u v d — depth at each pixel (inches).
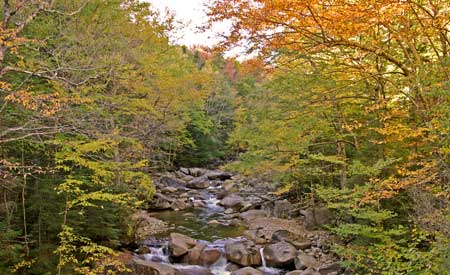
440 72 274.8
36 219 374.6
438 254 246.1
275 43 294.5
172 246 517.3
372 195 336.8
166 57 691.4
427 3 288.4
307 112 458.3
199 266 501.7
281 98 501.4
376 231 357.7
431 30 295.0
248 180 792.9
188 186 1083.9
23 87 327.9
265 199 799.7
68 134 366.3
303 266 474.9
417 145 353.1
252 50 306.0
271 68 357.7
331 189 419.8
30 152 375.6
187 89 685.9
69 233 320.5
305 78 448.1
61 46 347.3
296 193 762.8
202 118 1168.2
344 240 491.2
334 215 568.4
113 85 483.5
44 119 303.9
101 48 394.9
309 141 552.4
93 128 344.5
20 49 325.7
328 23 266.5
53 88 335.9
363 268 347.6
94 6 409.7
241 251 512.4
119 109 475.2
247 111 639.1
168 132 887.1
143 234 605.3
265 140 555.2
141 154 593.6
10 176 331.9
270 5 260.7
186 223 709.9
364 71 339.6
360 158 447.5
